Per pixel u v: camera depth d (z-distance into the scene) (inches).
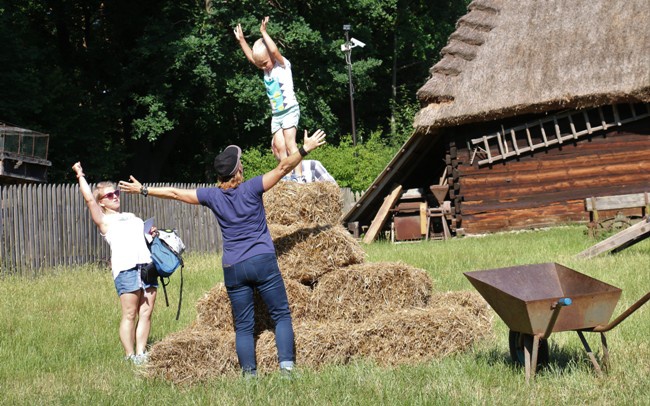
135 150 1529.3
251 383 264.4
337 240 316.2
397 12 1875.0
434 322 297.7
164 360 282.7
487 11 973.2
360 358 292.7
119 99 1423.5
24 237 681.6
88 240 737.6
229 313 314.0
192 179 1716.3
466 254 644.7
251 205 278.1
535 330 253.1
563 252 622.8
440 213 954.7
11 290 554.3
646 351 290.2
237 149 284.0
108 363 330.3
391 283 316.5
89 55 1496.1
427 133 926.4
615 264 526.6
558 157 924.0
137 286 334.3
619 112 908.0
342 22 1656.0
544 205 924.0
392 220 998.4
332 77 1523.1
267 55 321.1
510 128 927.0
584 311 254.7
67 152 1387.8
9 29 1253.1
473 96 913.5
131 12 1475.1
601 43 877.8
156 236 341.1
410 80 2041.1
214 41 1341.0
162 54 1382.9
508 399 233.5
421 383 257.8
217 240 882.1
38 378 311.0
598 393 236.4
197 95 1485.0
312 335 290.0
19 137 861.2
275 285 279.9
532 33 927.7
